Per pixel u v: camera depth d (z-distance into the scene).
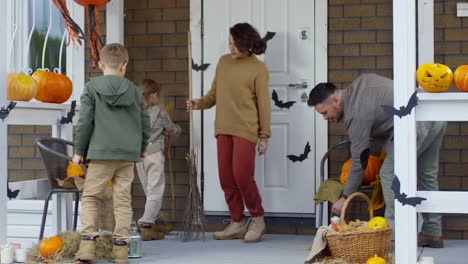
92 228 4.82
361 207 5.97
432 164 5.33
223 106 5.75
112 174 4.88
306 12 6.22
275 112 6.29
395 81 3.89
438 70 3.85
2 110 4.70
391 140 4.83
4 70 4.72
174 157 6.49
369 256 4.36
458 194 3.85
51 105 5.44
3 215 4.74
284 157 6.27
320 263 4.33
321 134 6.20
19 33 6.31
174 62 6.50
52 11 6.46
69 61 6.50
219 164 5.83
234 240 5.90
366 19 6.12
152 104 6.00
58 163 5.43
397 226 3.90
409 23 3.87
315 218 6.20
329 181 5.64
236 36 5.66
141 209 6.51
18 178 6.54
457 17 5.90
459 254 5.16
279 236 6.12
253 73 5.69
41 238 5.23
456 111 3.89
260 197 5.84
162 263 4.85
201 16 6.43
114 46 4.88
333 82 6.19
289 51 6.26
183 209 6.46
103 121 4.77
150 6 6.52
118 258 4.76
